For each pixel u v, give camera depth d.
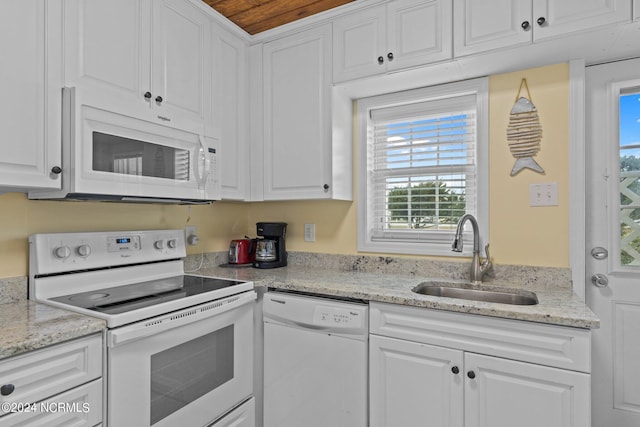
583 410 1.21
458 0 1.67
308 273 2.08
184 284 1.76
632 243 1.65
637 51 1.59
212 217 2.35
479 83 1.90
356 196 2.24
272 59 2.20
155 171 1.58
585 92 1.72
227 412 1.67
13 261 1.44
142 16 1.61
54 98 1.28
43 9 1.26
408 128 2.16
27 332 1.06
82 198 1.45
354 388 1.60
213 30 1.99
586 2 1.42
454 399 1.40
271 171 2.19
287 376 1.78
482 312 1.34
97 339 1.17
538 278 1.74
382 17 1.86
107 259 1.68
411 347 1.48
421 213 2.13
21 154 1.19
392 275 2.02
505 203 1.84
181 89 1.79
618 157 1.67
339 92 2.10
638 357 1.62
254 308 1.89
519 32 1.54
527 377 1.29
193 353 1.50
